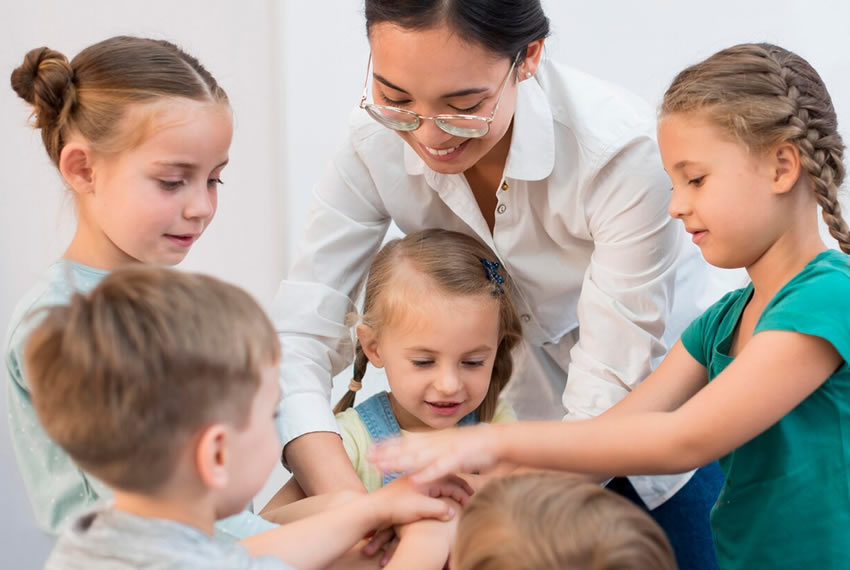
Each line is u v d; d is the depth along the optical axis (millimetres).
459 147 1358
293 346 1593
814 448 1190
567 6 2189
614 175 1477
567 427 1144
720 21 2160
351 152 1624
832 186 1186
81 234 1398
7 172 2215
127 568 861
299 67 2248
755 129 1178
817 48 2137
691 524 1666
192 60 1418
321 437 1498
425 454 1111
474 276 1529
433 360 1524
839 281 1152
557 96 1513
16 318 1306
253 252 2324
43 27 2197
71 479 1289
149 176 1325
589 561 804
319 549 1147
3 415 2191
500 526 844
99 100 1327
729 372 1139
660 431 1129
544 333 1721
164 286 890
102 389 853
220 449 876
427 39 1229
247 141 2270
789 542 1213
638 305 1513
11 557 2219
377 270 1568
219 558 880
